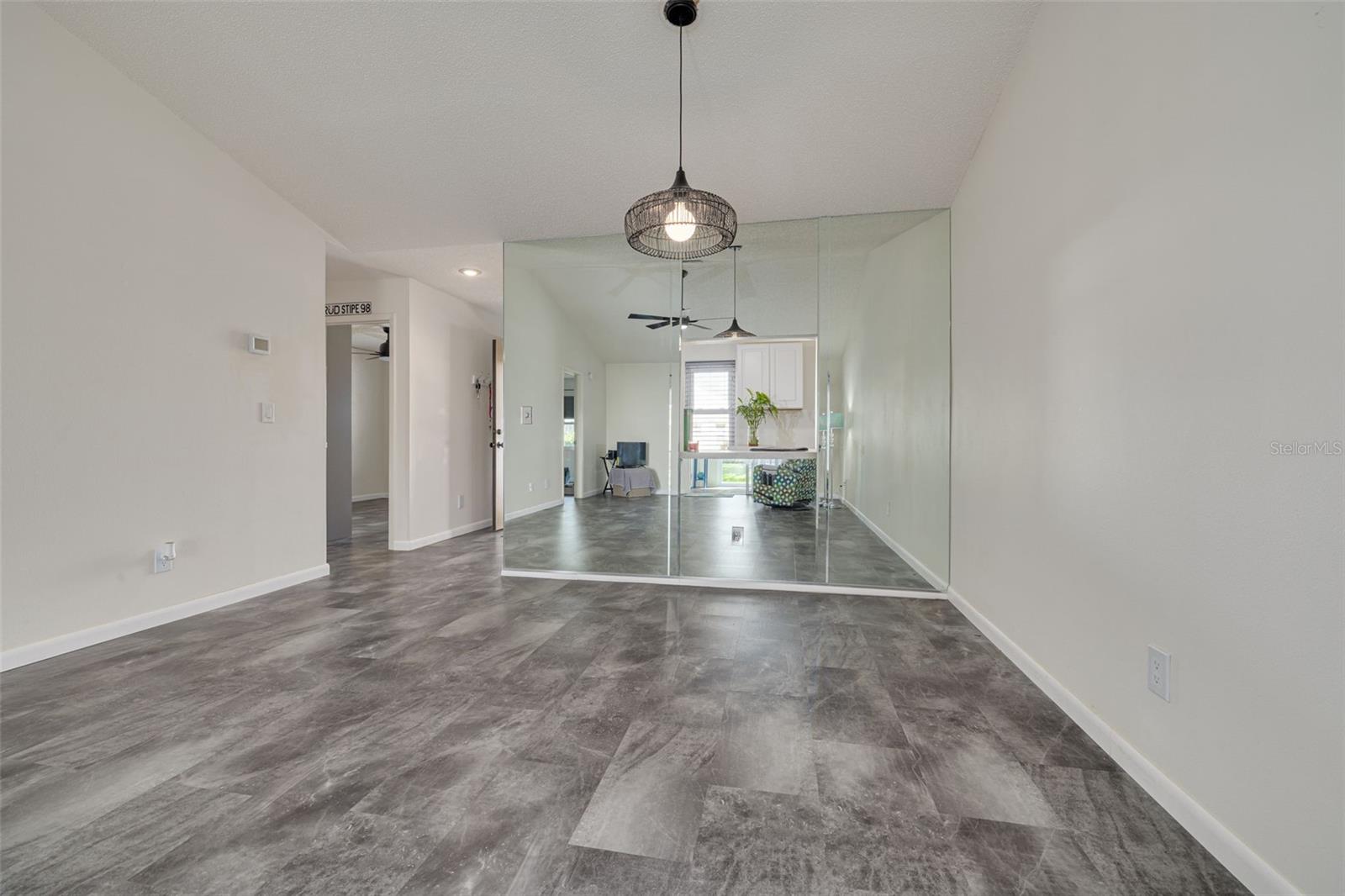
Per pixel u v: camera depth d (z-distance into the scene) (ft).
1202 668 4.22
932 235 11.72
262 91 9.00
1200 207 4.23
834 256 12.13
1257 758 3.74
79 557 8.10
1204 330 4.20
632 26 7.75
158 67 8.55
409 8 7.59
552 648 8.28
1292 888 3.48
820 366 12.25
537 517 13.16
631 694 6.72
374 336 26.78
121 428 8.62
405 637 8.75
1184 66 4.40
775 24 7.66
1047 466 6.77
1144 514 4.91
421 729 5.88
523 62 8.41
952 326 11.23
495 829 4.32
